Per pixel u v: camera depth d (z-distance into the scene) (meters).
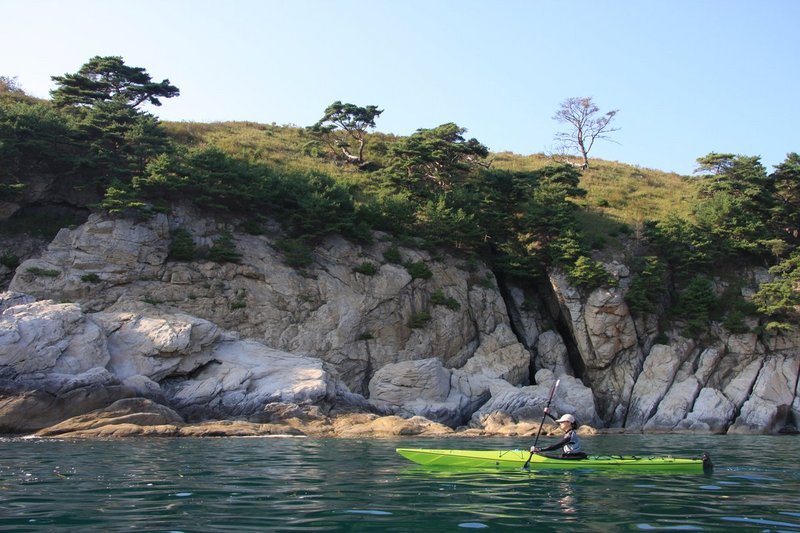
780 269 40.00
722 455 19.09
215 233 34.50
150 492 10.38
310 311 33.34
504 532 7.94
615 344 36.91
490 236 42.41
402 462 14.88
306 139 58.12
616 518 8.88
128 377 25.11
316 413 26.05
